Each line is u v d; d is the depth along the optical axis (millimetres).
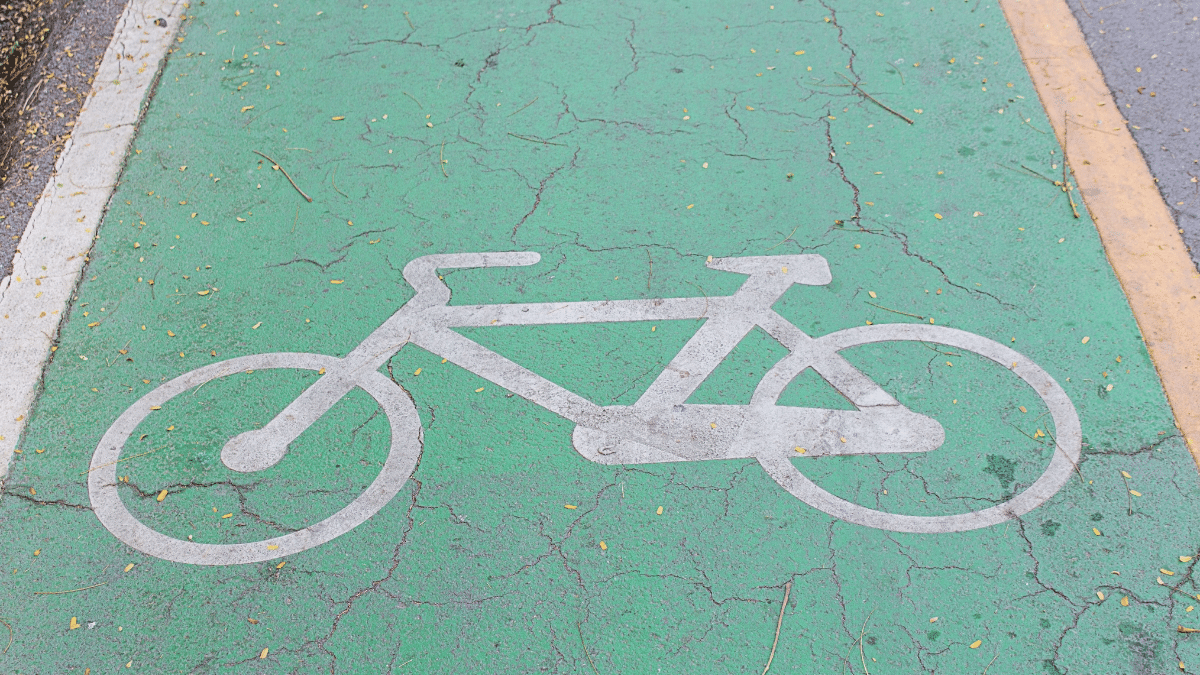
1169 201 4191
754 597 2990
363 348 3801
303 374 3709
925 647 2855
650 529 3174
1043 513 3139
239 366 3748
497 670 2865
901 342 3721
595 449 3408
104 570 3133
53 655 2945
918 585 2992
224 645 2947
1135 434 3332
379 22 5570
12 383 3736
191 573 3115
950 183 4391
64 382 3730
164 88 5164
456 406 3570
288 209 4449
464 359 3740
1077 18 5270
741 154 4637
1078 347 3639
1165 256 3957
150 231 4363
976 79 4953
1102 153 4457
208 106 5035
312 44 5418
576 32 5457
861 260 4070
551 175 4578
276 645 2939
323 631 2967
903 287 3939
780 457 3352
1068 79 4891
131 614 3025
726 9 5574
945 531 3115
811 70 5109
